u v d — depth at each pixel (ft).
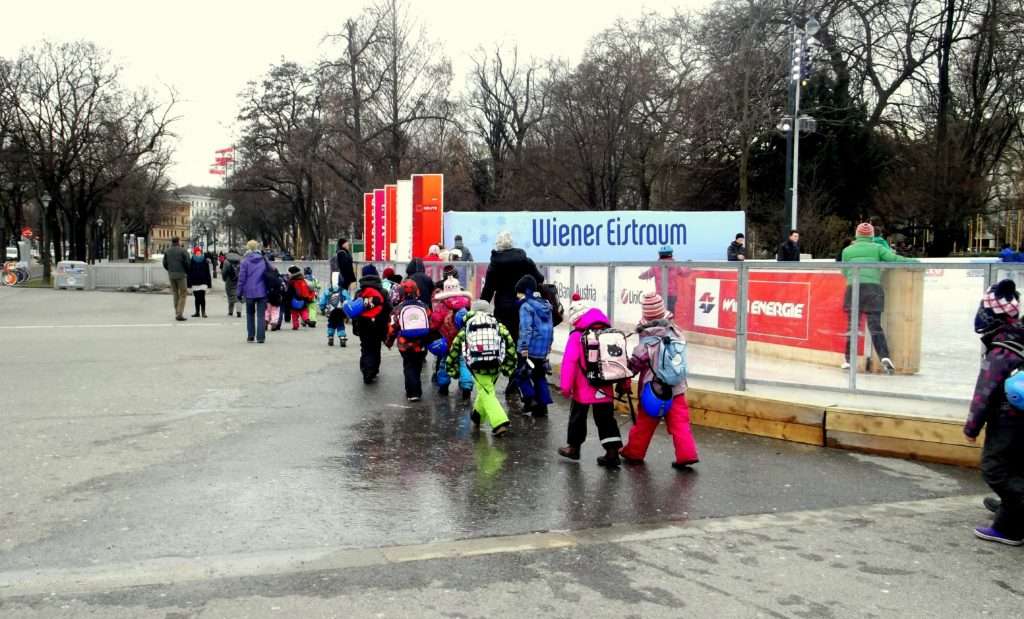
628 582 15.29
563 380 23.73
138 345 49.06
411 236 83.46
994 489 17.58
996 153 127.24
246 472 22.26
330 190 170.19
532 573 15.66
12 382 35.35
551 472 23.00
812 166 127.13
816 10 118.93
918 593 15.01
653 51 150.41
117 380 36.11
